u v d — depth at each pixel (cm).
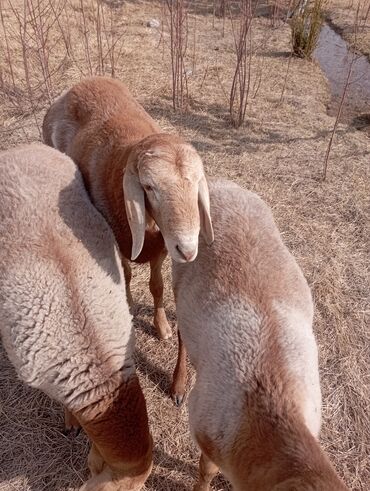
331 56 313
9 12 294
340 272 149
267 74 274
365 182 186
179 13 211
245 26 202
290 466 67
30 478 104
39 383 91
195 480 104
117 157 108
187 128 215
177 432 112
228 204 106
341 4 404
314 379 85
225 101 240
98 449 86
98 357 88
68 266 92
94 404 86
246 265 94
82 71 248
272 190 180
